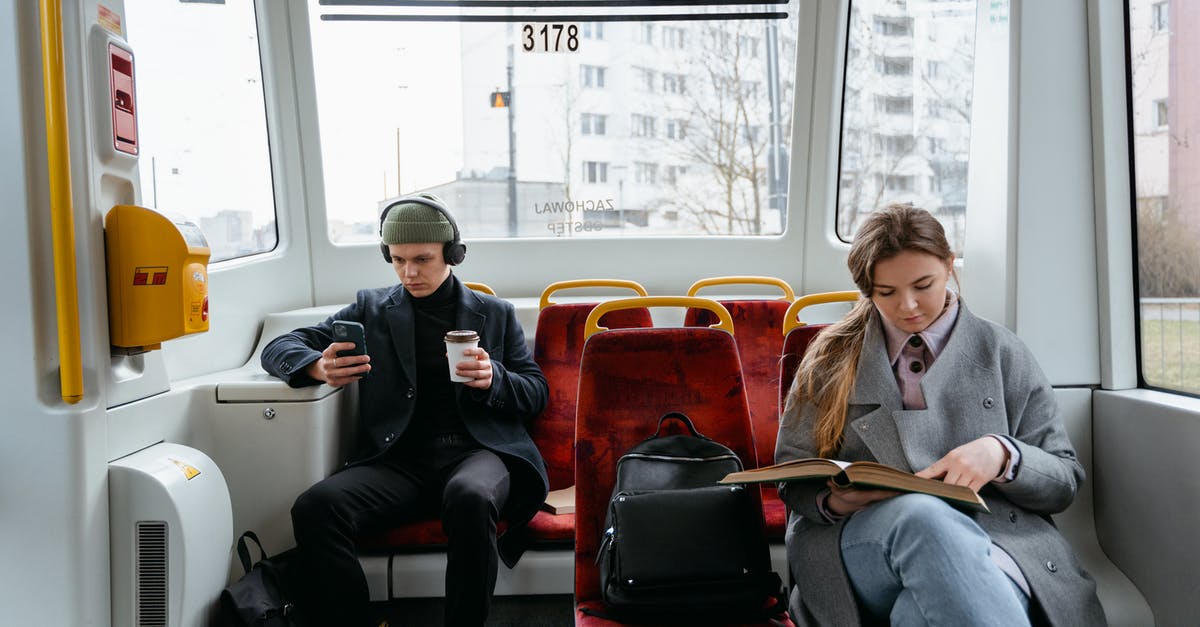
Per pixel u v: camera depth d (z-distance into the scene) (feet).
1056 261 7.23
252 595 6.43
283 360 7.77
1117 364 7.16
